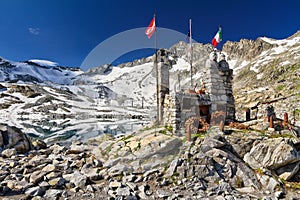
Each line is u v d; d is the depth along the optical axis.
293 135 11.14
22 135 11.27
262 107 14.34
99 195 6.41
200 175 7.85
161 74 12.89
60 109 64.88
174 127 10.73
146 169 8.07
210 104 12.46
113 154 9.19
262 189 7.99
